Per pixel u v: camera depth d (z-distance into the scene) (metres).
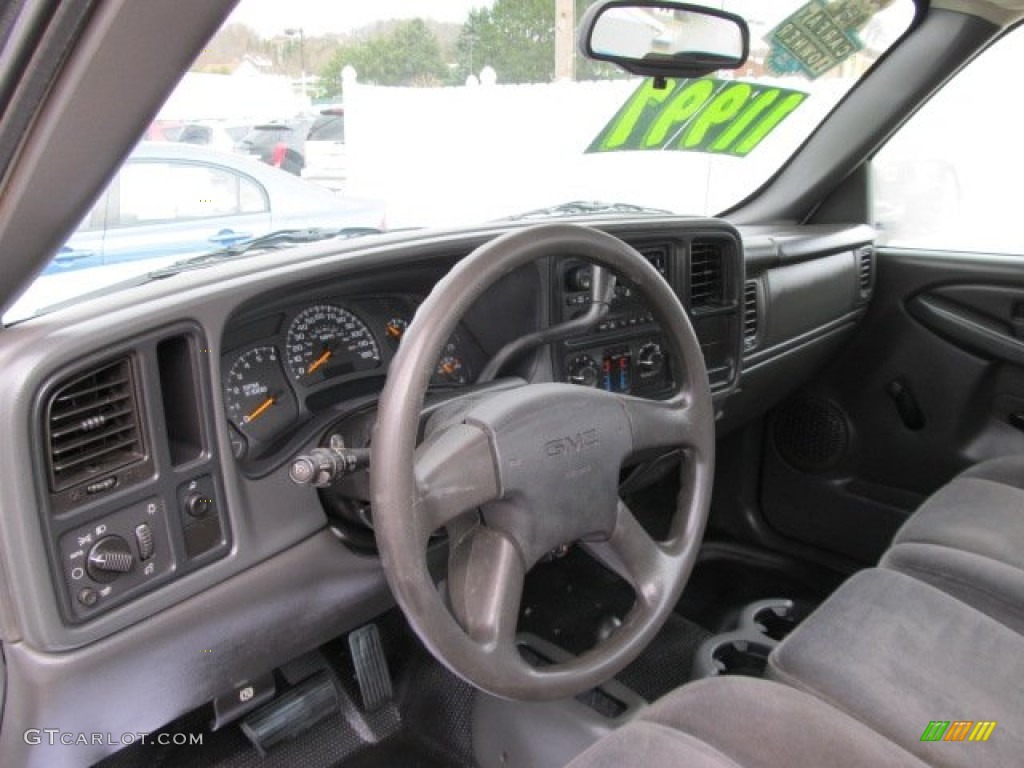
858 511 2.23
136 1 0.59
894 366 2.16
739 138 2.40
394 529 0.82
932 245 2.19
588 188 2.46
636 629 1.04
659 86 1.88
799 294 1.98
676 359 1.12
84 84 0.64
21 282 0.83
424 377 0.83
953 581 1.25
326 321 1.26
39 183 0.71
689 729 0.95
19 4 0.60
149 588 0.97
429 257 1.25
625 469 1.58
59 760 1.05
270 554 1.10
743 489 2.35
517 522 0.94
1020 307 1.96
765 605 1.86
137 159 1.24
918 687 1.02
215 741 1.49
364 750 1.56
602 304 1.25
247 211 1.46
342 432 1.15
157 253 1.28
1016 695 1.00
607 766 0.91
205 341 0.98
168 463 0.97
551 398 0.97
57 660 0.91
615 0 1.65
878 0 2.11
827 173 2.26
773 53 2.33
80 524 0.90
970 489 1.48
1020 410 2.00
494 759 1.32
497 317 1.39
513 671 0.93
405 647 1.71
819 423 2.27
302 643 1.25
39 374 0.84
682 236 1.62
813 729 0.93
